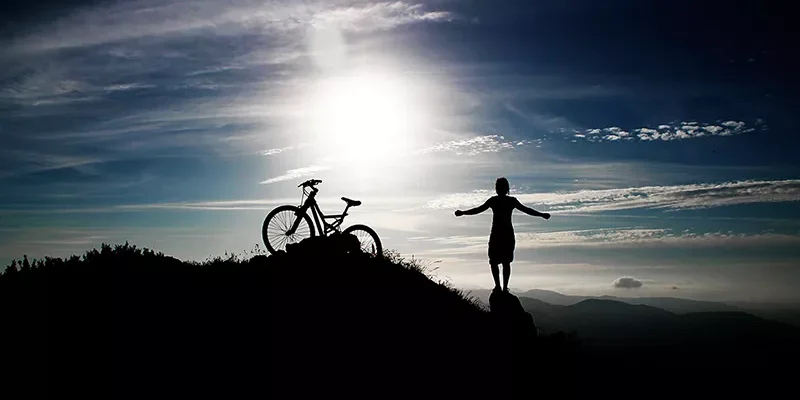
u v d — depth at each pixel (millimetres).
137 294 15664
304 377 13500
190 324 14695
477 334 16734
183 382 12781
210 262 18781
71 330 14070
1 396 11977
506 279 17844
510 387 15219
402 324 16172
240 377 13172
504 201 17688
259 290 16516
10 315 14508
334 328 15336
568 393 16094
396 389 13734
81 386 12375
